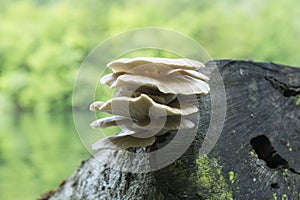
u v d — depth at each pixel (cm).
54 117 587
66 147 316
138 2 695
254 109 108
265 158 109
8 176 230
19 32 721
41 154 294
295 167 109
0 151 330
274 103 110
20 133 450
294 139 110
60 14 709
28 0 805
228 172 102
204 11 634
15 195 188
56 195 130
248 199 103
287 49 580
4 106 662
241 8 647
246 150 105
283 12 611
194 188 99
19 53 710
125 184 106
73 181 125
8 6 793
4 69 705
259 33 585
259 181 104
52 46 679
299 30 603
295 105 112
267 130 108
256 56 559
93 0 711
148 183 101
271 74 111
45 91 641
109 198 109
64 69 649
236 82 108
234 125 105
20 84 668
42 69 656
